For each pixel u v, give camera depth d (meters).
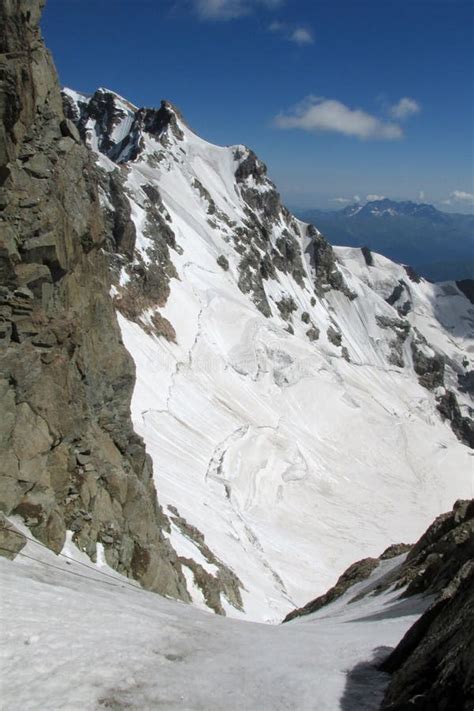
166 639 15.68
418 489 107.69
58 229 27.06
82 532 25.42
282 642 18.11
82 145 31.16
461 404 196.00
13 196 25.61
